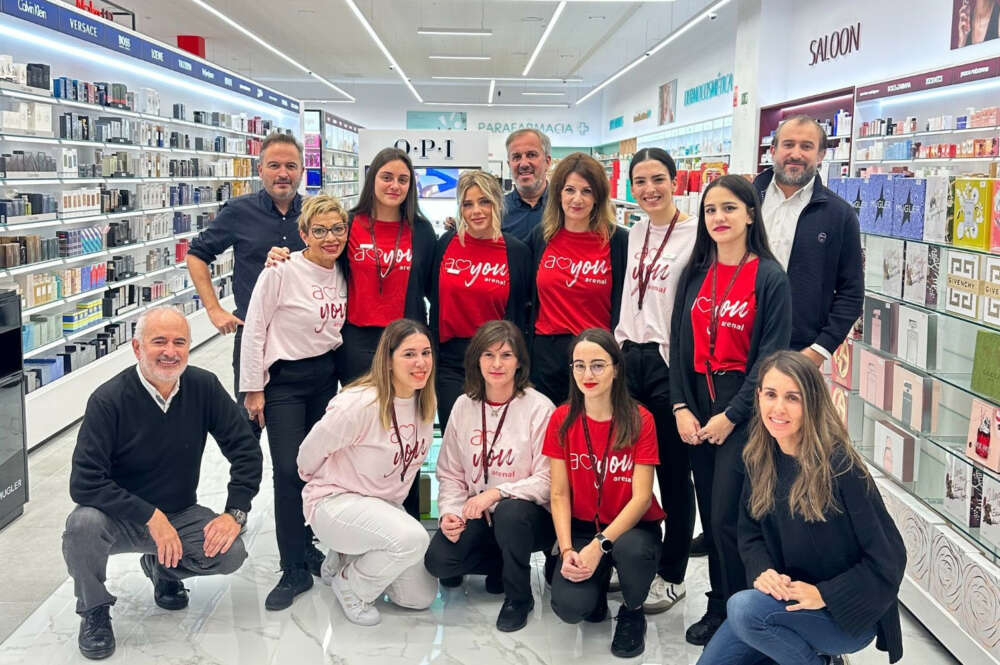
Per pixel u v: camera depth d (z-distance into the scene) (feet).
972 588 8.67
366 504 10.07
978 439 9.05
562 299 10.92
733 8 51.19
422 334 9.91
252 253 12.62
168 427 9.76
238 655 9.38
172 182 31.89
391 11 52.06
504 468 10.53
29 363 19.38
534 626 10.16
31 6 20.03
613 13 53.47
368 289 11.03
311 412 11.32
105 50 25.49
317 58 72.74
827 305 10.34
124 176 25.93
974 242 9.36
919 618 10.03
